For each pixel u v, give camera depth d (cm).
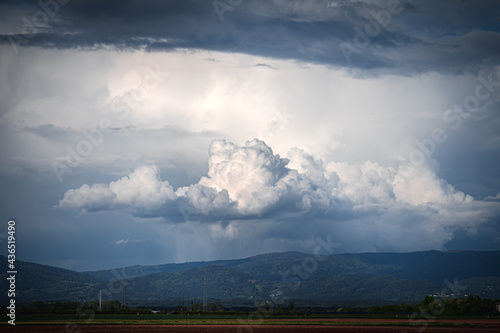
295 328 12719
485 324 13912
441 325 13438
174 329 12250
